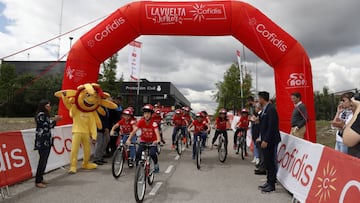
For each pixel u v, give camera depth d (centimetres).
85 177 746
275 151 648
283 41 939
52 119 676
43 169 643
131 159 858
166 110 2789
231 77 3756
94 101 832
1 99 2741
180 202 560
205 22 967
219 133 1030
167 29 991
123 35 1000
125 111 830
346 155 422
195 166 923
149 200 571
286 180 646
